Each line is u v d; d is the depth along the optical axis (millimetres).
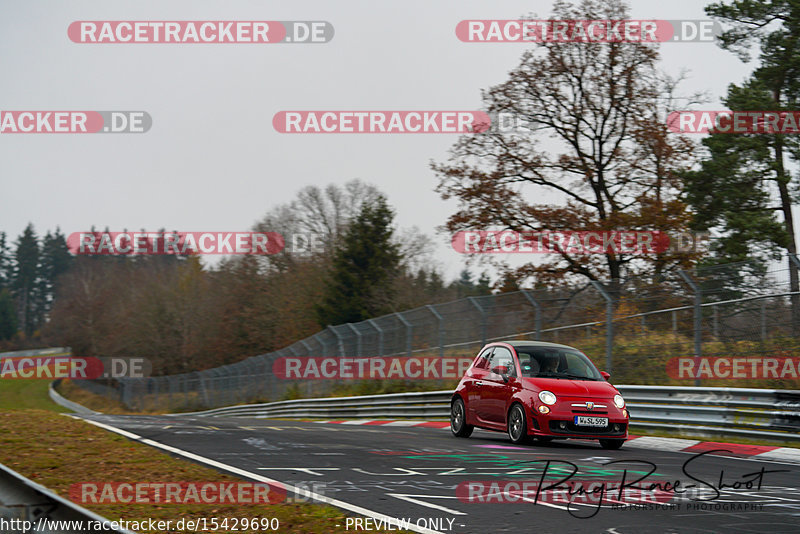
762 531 24234
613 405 50375
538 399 50062
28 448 45375
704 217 130625
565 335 77125
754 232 120062
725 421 55656
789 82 130750
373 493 30906
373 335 107875
